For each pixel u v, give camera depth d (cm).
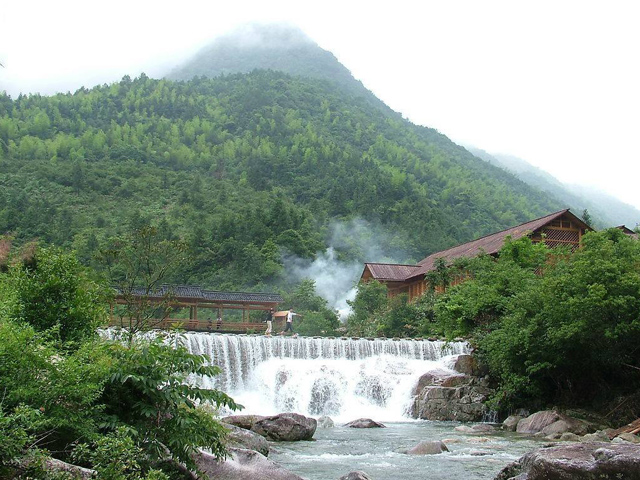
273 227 10350
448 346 3556
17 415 714
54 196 12450
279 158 16900
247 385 3253
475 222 16575
